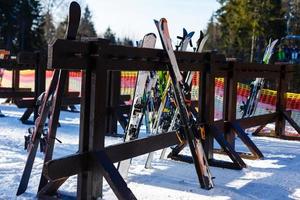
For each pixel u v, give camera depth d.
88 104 3.43
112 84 7.13
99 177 3.49
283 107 7.66
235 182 4.55
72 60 3.23
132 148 3.94
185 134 4.40
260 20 31.36
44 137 3.80
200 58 4.94
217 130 5.18
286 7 34.53
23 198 3.64
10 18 37.09
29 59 7.41
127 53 3.68
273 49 7.81
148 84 4.64
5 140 6.14
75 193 3.77
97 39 3.35
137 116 4.29
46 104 3.74
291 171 5.19
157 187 4.20
